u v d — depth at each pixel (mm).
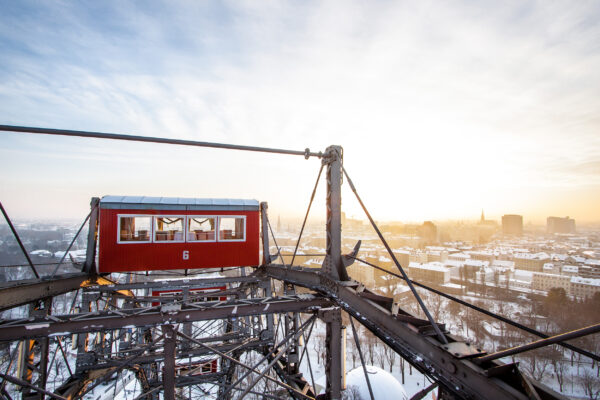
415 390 40062
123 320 6477
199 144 7641
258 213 15109
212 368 18578
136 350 11734
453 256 153000
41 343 8812
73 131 6781
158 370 15891
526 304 77125
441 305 73938
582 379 41469
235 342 13773
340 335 7457
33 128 6473
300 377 10883
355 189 7324
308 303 7922
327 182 8570
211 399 21000
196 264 13844
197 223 15727
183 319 6797
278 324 11961
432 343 4945
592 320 64625
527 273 116562
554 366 43344
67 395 9398
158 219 14617
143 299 13438
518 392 3689
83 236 135625
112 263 12750
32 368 8734
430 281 102500
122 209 13055
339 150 8320
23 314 40250
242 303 7457
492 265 141000
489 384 3957
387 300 6430
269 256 14625
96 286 12062
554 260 135250
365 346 51781
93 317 6391
